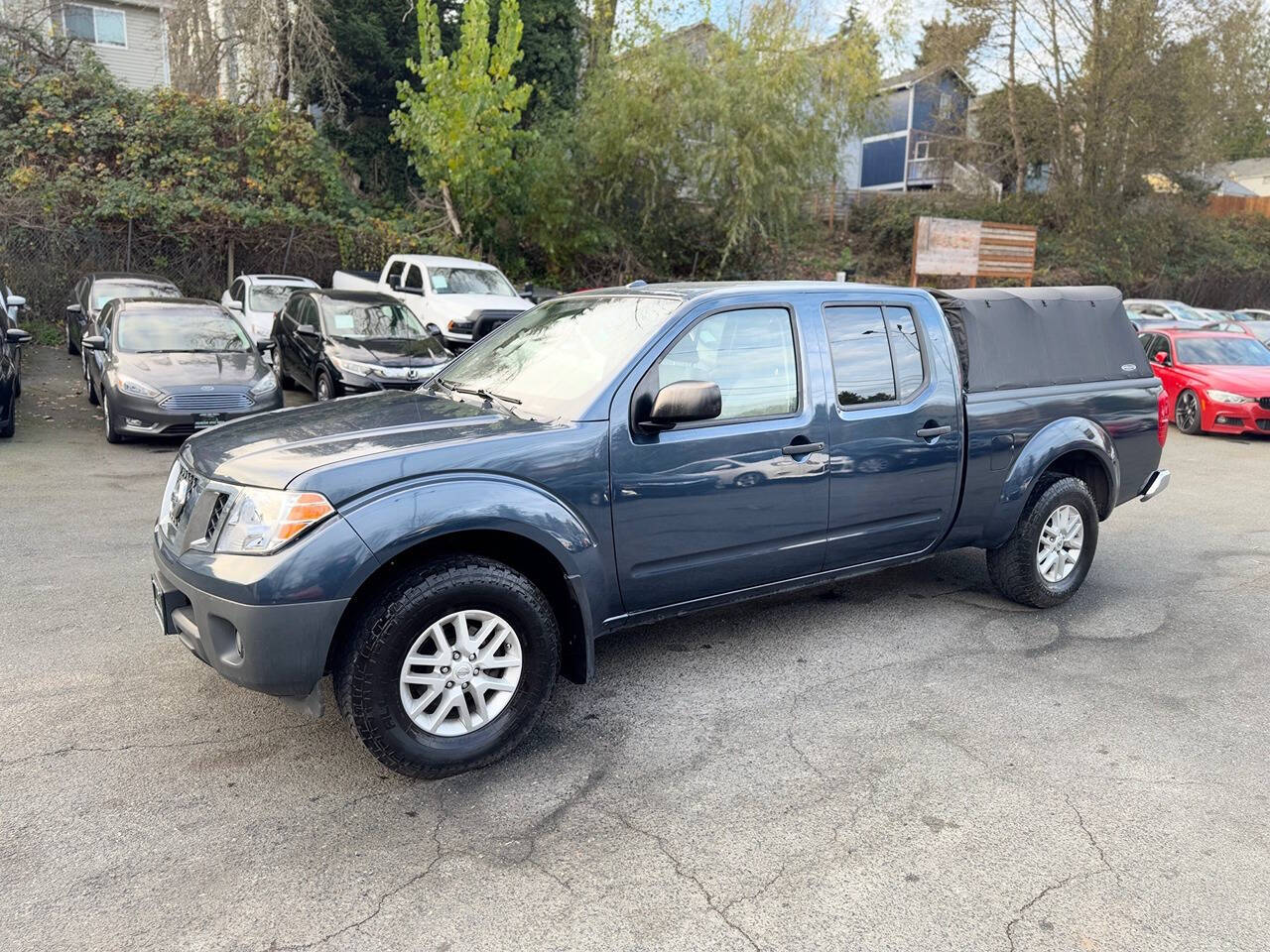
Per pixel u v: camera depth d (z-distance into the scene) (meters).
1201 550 6.78
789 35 20.47
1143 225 30.19
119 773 3.34
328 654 3.13
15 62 19.27
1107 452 5.39
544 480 3.47
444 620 3.24
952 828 3.12
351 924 2.58
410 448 3.32
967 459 4.82
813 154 20.62
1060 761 3.60
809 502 4.22
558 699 4.08
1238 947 2.55
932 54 30.16
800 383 4.20
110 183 17.14
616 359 3.81
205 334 10.40
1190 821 3.18
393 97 23.66
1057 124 29.59
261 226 17.98
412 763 3.23
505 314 13.88
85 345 9.76
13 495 7.38
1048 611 5.37
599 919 2.62
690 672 4.40
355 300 12.21
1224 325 18.50
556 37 24.12
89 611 4.91
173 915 2.59
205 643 3.17
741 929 2.59
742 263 22.64
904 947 2.53
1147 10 27.22
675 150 20.38
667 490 3.77
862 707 4.04
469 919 2.61
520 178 19.70
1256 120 31.48
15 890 2.67
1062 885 2.82
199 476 3.36
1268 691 4.29
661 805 3.23
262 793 3.24
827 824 3.13
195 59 22.98
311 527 3.05
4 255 16.02
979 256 20.03
